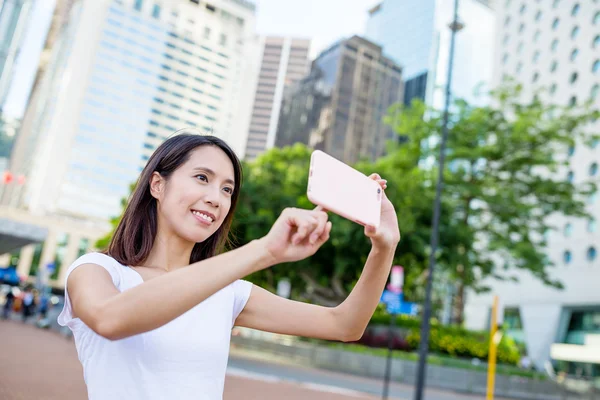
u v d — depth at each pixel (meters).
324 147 81.44
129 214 1.71
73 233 96.88
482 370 22.56
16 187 129.38
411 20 88.69
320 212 1.17
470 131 25.55
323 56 88.31
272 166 26.89
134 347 1.43
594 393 24.14
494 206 25.89
